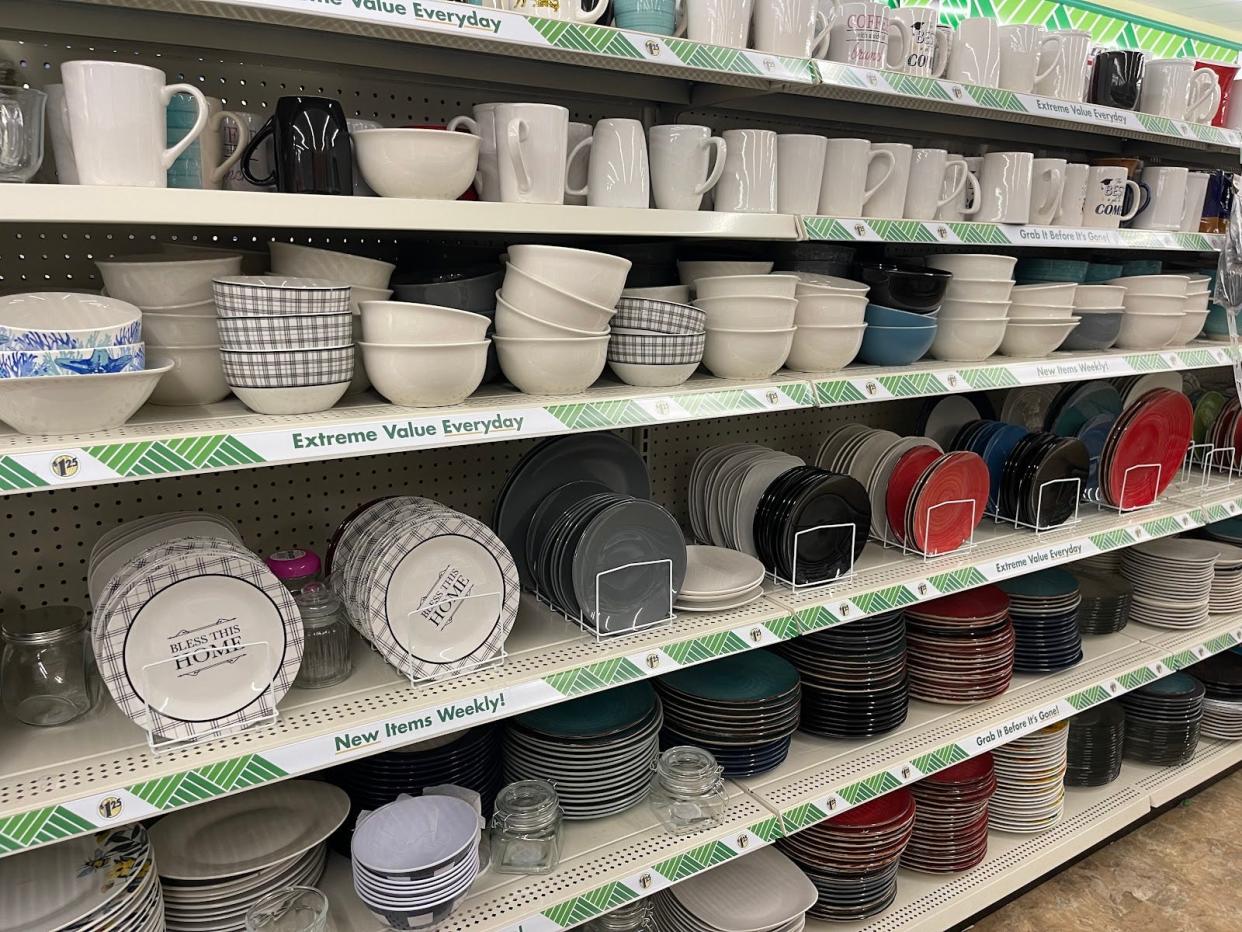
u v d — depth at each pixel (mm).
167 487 1456
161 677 1122
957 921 1921
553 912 1364
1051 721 2068
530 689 1321
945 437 2328
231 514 1518
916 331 1737
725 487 1812
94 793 1033
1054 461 2061
